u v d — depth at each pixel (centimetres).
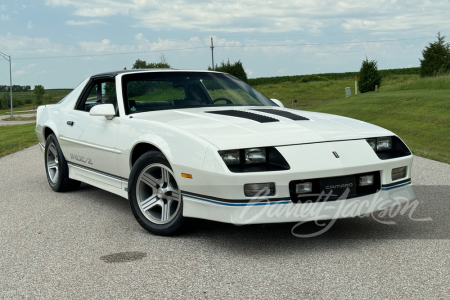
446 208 411
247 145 293
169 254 304
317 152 298
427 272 259
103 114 381
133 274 269
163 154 333
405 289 237
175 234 343
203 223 377
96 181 445
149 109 397
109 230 366
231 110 388
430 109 1927
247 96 443
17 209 447
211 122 337
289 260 285
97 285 254
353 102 2731
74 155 472
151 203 353
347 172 299
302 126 329
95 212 428
